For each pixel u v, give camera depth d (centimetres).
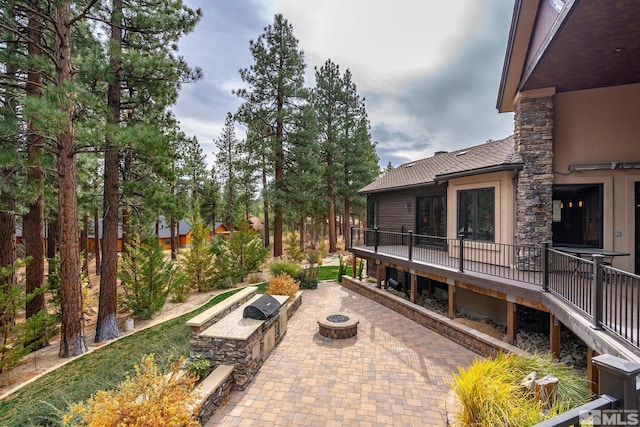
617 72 651
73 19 689
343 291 1182
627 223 705
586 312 450
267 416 434
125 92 962
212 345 521
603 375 203
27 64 679
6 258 788
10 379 607
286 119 1780
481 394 367
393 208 1346
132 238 1130
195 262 1253
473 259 878
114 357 650
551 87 727
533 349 638
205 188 2755
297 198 1831
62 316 713
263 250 1504
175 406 335
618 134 716
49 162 731
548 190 735
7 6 665
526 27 685
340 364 586
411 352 636
